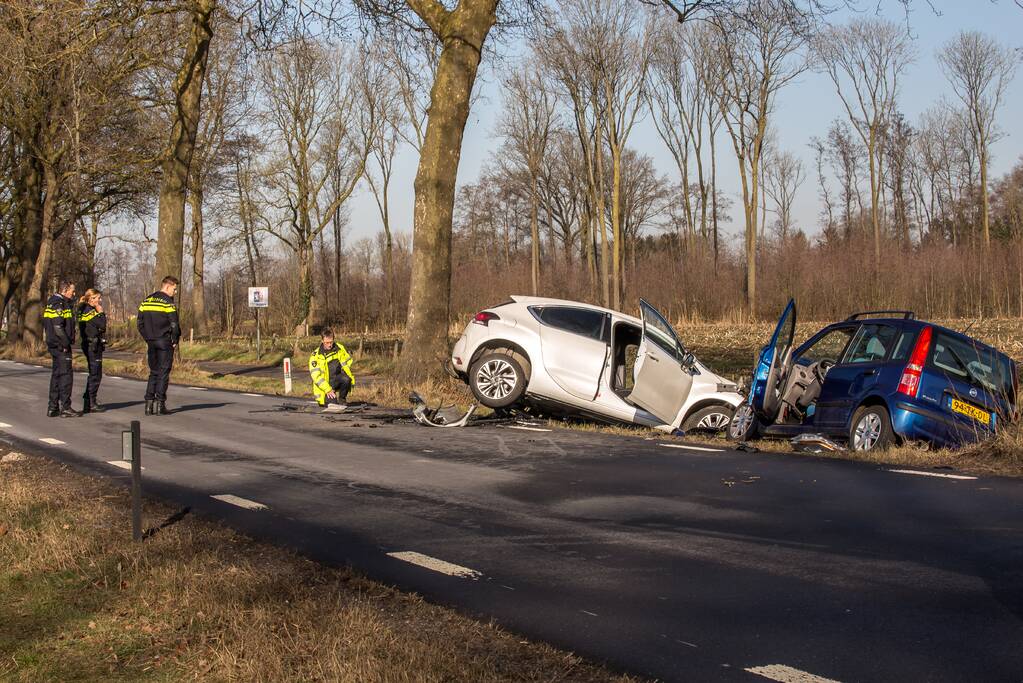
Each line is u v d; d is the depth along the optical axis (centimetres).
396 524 740
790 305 1140
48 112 3378
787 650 457
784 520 728
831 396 1130
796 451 1078
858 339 1141
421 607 528
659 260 5522
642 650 462
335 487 895
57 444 1201
